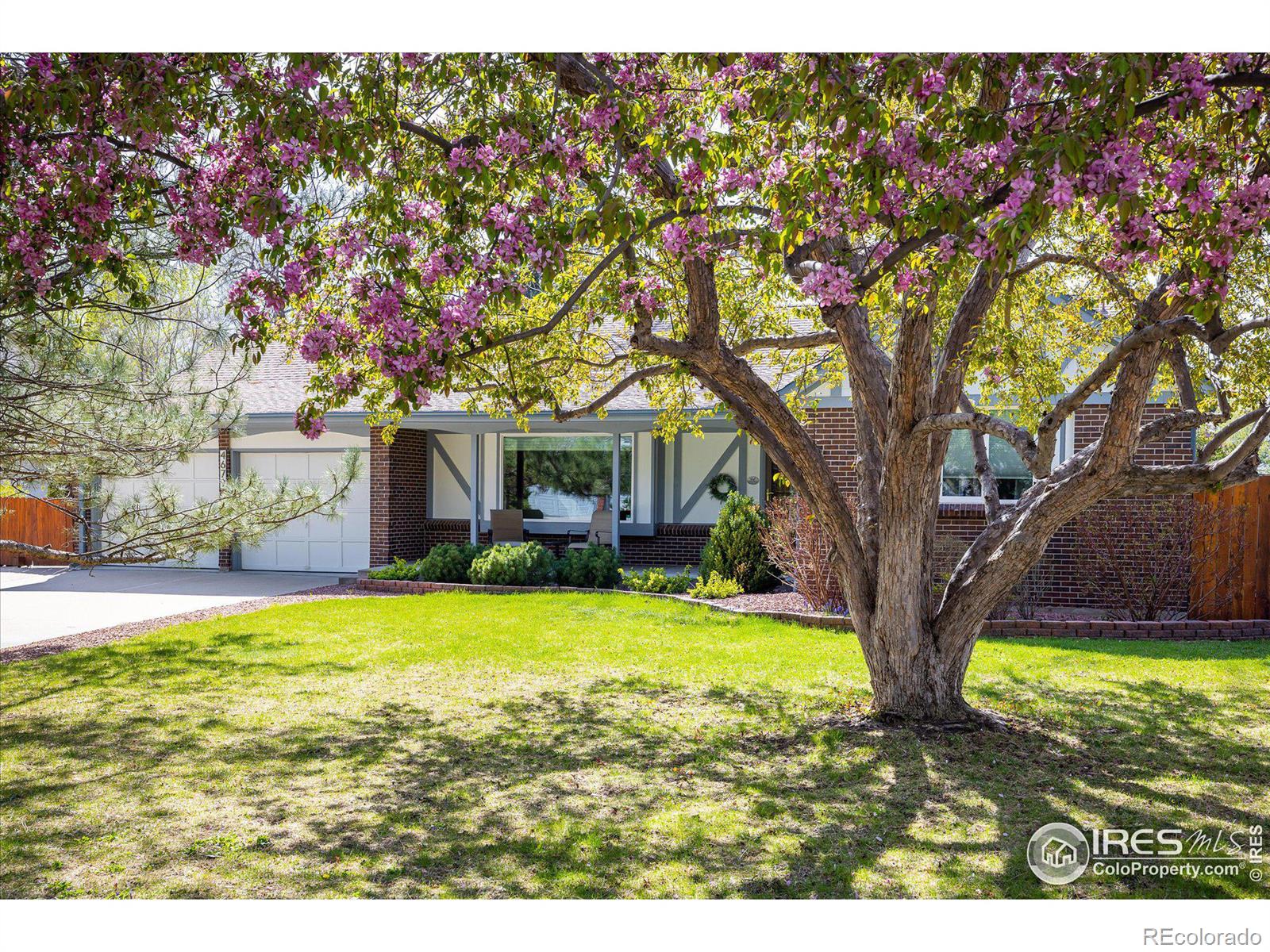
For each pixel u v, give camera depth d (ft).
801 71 12.75
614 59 16.43
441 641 33.76
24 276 17.56
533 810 17.34
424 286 15.81
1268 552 37.60
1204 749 20.84
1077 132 11.25
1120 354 15.69
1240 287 23.54
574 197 17.62
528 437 61.72
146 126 14.44
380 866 14.84
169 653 31.86
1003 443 44.01
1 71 14.82
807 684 27.02
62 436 25.64
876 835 16.08
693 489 59.72
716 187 15.88
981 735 21.57
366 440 58.23
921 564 22.36
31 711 24.36
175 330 28.86
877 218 13.08
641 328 19.04
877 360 22.91
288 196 15.89
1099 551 38.19
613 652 31.73
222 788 18.54
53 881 14.20
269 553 61.46
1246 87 12.64
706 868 14.76
